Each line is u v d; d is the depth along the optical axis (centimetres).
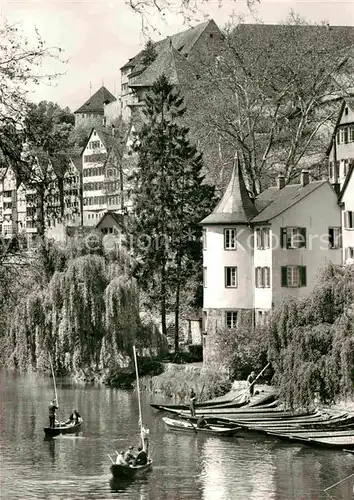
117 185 17562
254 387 7612
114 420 6994
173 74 17212
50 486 4944
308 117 10856
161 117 10950
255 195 10069
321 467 5316
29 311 8944
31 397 8112
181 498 4675
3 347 9369
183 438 6262
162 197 10569
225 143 10950
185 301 10612
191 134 11581
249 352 8006
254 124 10481
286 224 8700
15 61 2153
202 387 7925
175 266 10525
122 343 9000
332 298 6169
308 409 6281
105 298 8988
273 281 8700
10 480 5084
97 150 18662
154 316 10819
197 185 10681
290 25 10538
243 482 4994
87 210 18800
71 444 6100
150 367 9088
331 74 10525
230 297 9044
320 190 8769
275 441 6134
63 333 8919
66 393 8381
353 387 5775
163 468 5334
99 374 9106
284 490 4812
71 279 9000
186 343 10525
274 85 10675
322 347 5994
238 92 10544
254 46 10444
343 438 5988
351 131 11744
